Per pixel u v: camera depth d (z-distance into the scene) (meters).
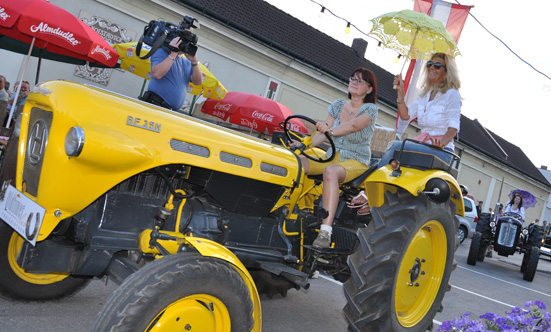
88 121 2.34
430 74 4.09
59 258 2.66
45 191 2.40
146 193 2.81
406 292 3.61
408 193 3.52
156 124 2.60
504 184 30.45
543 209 35.78
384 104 20.42
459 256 13.22
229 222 3.15
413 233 3.42
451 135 3.85
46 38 6.72
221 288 2.36
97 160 2.33
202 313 2.34
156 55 4.01
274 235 3.40
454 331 2.74
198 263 2.32
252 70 16.28
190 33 3.86
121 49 9.37
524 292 9.02
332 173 3.47
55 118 2.37
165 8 14.08
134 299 2.14
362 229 3.48
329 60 19.39
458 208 4.00
